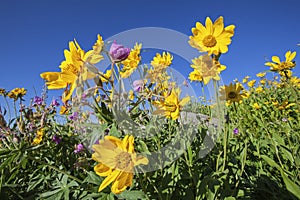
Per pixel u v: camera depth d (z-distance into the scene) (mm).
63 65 273
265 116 1006
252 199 375
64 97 265
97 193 284
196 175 344
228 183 326
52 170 433
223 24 319
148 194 302
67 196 325
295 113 976
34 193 392
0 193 348
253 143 541
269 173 450
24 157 310
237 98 486
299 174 387
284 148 442
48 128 556
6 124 420
